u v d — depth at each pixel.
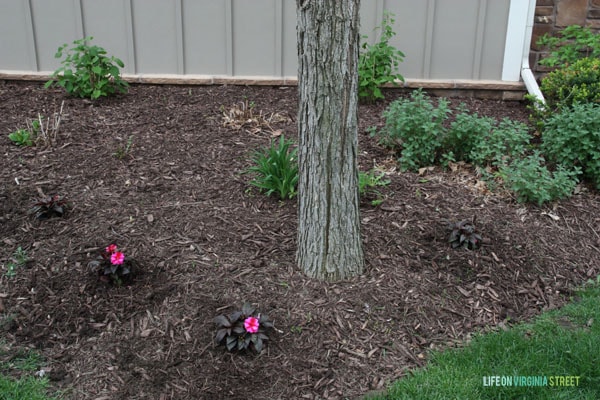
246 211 4.21
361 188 4.43
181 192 4.39
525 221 4.41
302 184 3.47
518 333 3.42
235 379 3.05
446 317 3.51
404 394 2.99
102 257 3.61
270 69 6.55
